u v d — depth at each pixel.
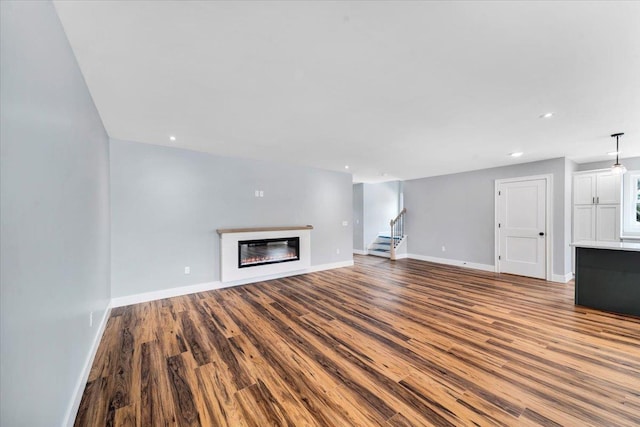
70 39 1.48
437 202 6.57
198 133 3.21
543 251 4.84
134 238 3.59
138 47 1.56
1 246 0.84
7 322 0.87
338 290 4.21
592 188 4.66
